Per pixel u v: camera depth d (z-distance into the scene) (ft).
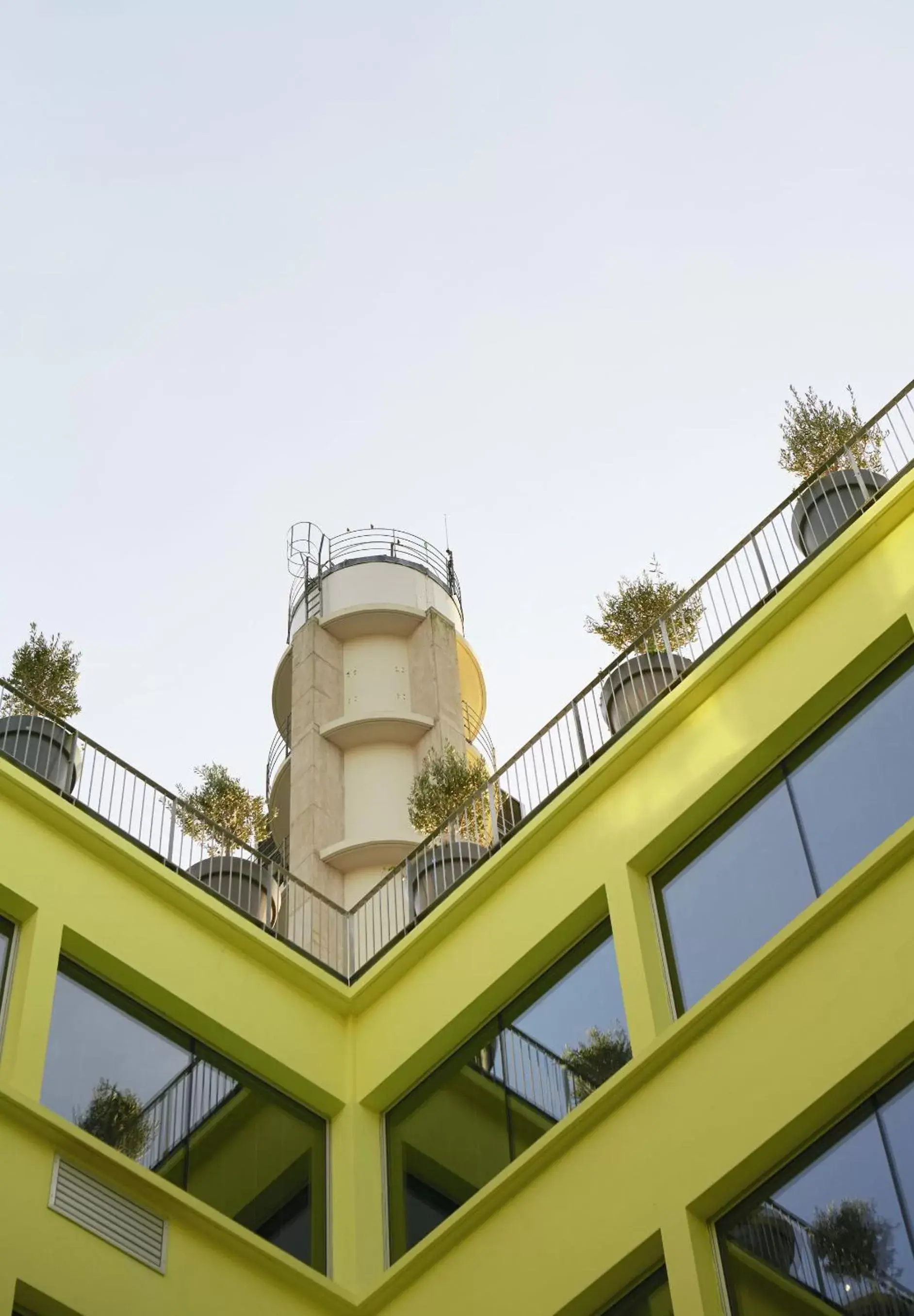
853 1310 39.40
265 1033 56.90
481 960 57.06
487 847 68.44
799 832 49.52
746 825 51.47
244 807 84.94
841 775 49.24
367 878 121.08
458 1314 47.96
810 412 70.03
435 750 128.16
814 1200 41.86
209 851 67.72
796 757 51.13
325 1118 57.77
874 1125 41.60
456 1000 56.85
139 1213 47.24
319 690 134.31
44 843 54.34
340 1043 59.57
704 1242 43.39
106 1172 47.14
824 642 51.57
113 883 55.67
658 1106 46.44
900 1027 41.52
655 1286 44.39
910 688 48.67
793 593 52.85
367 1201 54.80
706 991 49.42
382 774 129.70
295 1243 53.01
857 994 43.19
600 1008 52.29
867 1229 40.27
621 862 53.72
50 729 62.54
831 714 50.88
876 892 44.34
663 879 53.26
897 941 43.04
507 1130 52.75
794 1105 42.83
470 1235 49.42
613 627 71.97
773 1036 44.60
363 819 127.03
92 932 53.42
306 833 124.26
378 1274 52.54
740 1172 43.27
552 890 55.88
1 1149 45.01
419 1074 57.57
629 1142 46.52
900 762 47.62
